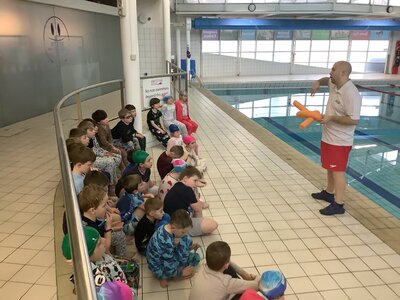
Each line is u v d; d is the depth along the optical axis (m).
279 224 3.16
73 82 7.94
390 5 14.45
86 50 8.49
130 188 2.75
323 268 2.55
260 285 1.79
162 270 2.30
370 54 17.78
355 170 5.93
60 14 7.31
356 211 3.44
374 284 2.39
